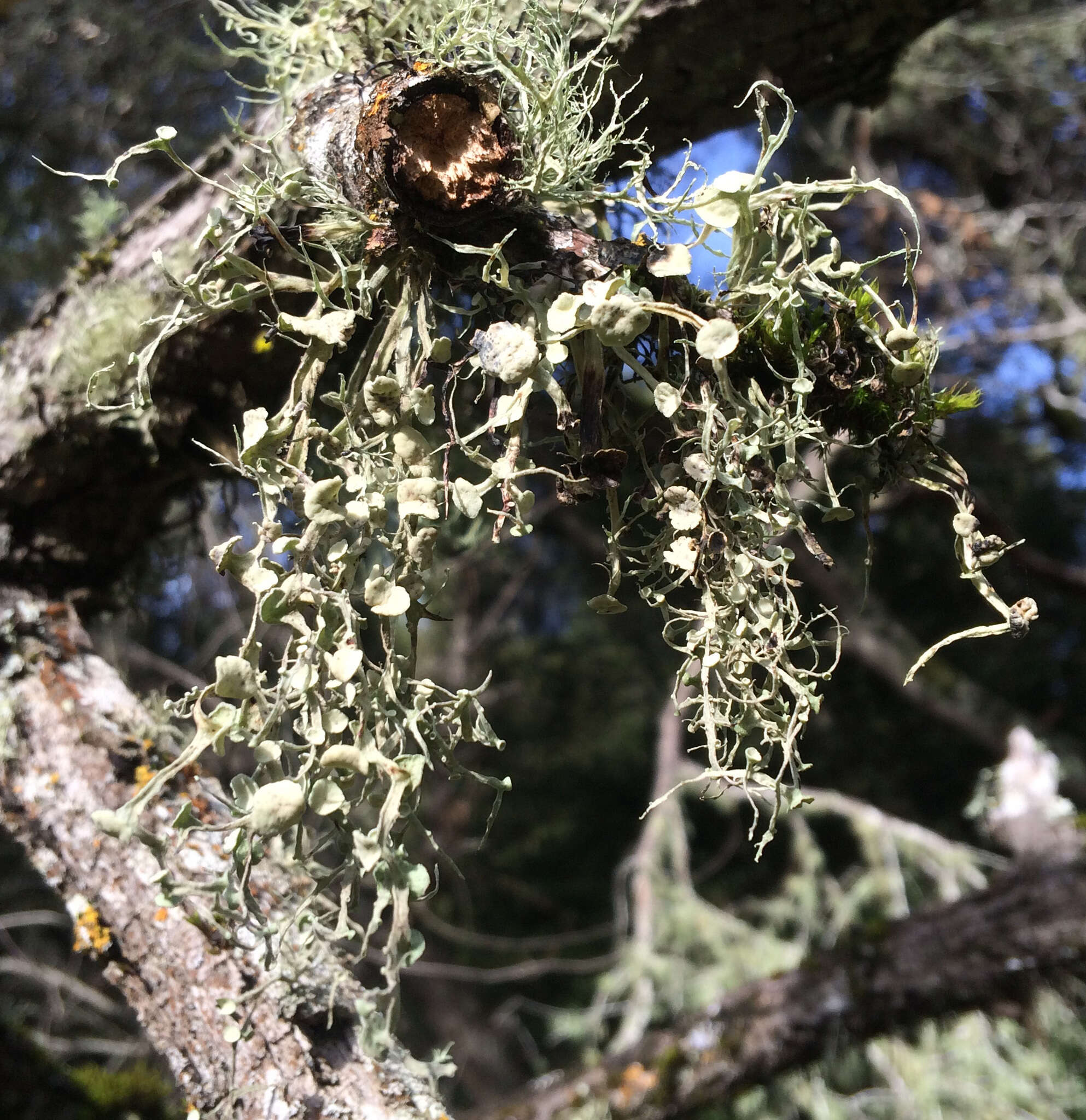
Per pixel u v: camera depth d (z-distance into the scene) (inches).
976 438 55.8
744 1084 21.1
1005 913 19.9
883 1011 20.2
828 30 11.7
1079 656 58.8
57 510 14.1
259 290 9.1
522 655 63.5
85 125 35.5
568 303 8.6
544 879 63.7
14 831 12.2
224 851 8.9
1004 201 55.6
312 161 10.0
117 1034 36.3
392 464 8.9
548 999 58.9
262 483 8.7
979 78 46.8
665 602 9.1
